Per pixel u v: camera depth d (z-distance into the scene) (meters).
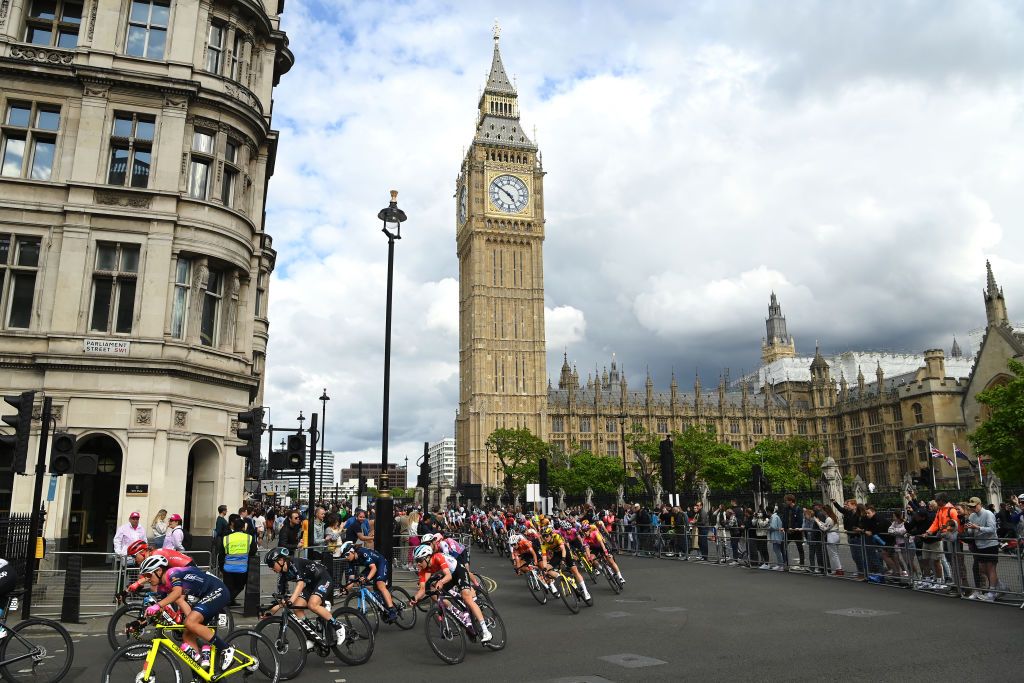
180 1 29.83
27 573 17.44
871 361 183.50
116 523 27.58
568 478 103.31
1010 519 24.11
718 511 34.66
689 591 22.27
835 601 19.39
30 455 25.52
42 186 27.23
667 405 158.12
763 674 11.47
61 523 25.55
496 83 158.75
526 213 151.50
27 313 27.19
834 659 12.41
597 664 12.49
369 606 15.95
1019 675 11.04
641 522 39.16
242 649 13.39
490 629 13.99
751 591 21.89
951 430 118.44
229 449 30.06
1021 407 54.38
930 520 21.27
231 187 31.08
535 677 11.66
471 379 145.00
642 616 17.78
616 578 22.59
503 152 153.50
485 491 127.81
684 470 89.50
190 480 30.33
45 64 27.69
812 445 110.44
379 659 13.41
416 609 17.52
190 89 28.89
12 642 11.70
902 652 12.83
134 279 28.00
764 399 171.38
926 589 20.53
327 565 21.80
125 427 26.41
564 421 150.75
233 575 15.52
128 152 28.66
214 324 30.39
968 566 19.14
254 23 32.75
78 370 26.34
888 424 135.50
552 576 19.48
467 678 11.71
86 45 28.48
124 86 28.44
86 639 15.70
